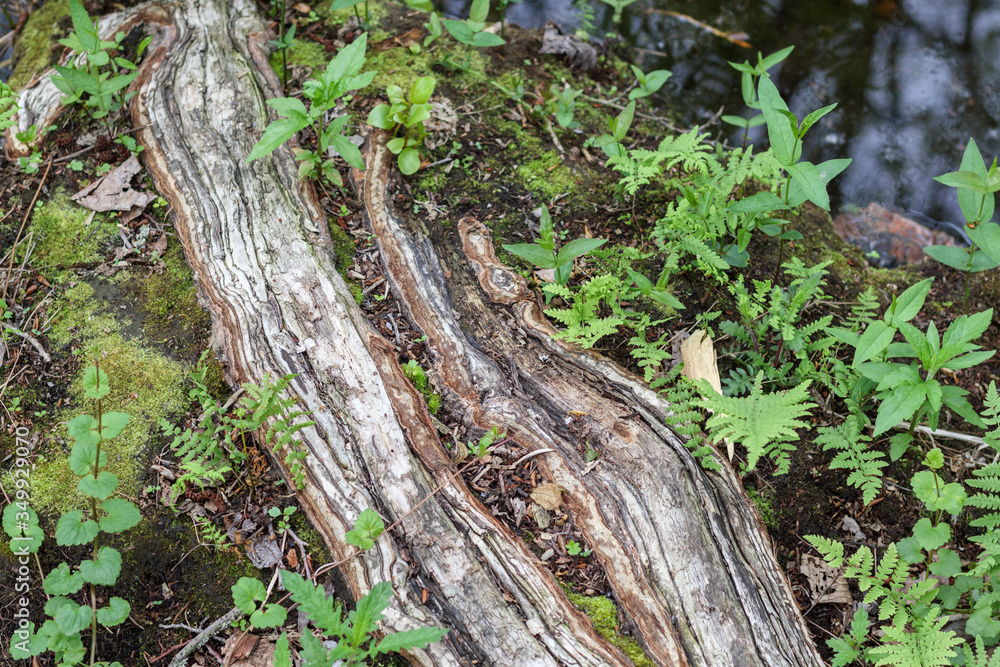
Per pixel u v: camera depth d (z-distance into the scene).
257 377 1.15
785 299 1.23
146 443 1.14
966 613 1.13
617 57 1.53
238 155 1.27
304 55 1.39
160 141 1.28
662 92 1.50
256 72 1.34
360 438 1.13
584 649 1.06
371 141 1.31
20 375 1.17
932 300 1.33
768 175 1.23
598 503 1.12
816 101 1.51
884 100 1.51
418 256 1.24
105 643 1.08
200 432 1.14
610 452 1.15
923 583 1.09
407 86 1.37
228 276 1.20
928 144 1.47
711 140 1.45
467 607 1.07
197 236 1.23
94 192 1.26
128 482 1.12
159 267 1.22
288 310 1.18
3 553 1.10
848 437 1.17
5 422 1.15
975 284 1.34
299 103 1.20
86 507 1.12
